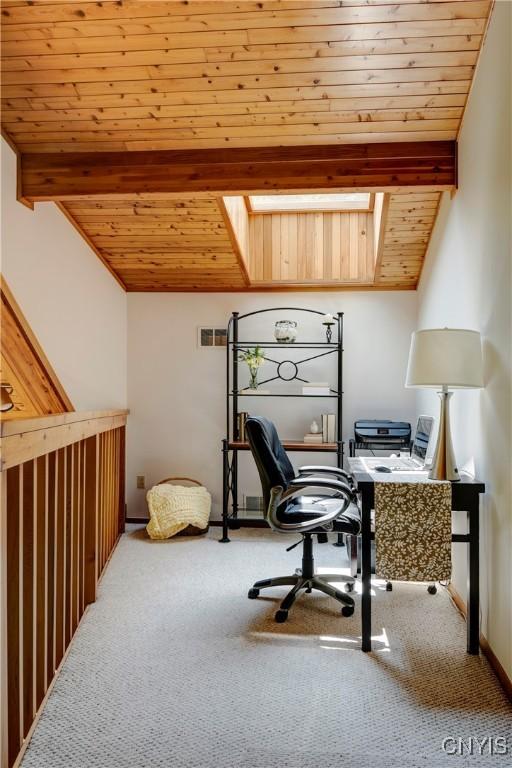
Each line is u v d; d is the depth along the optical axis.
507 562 2.11
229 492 4.70
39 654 1.98
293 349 4.68
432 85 2.68
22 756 1.71
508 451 2.13
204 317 4.71
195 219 3.67
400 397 4.58
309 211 4.61
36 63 2.58
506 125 2.15
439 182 3.02
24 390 3.20
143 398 4.73
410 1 2.29
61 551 2.31
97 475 3.00
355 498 2.86
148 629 2.59
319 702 1.99
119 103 2.79
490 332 2.40
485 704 1.99
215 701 2.00
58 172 3.06
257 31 2.41
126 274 4.47
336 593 2.80
